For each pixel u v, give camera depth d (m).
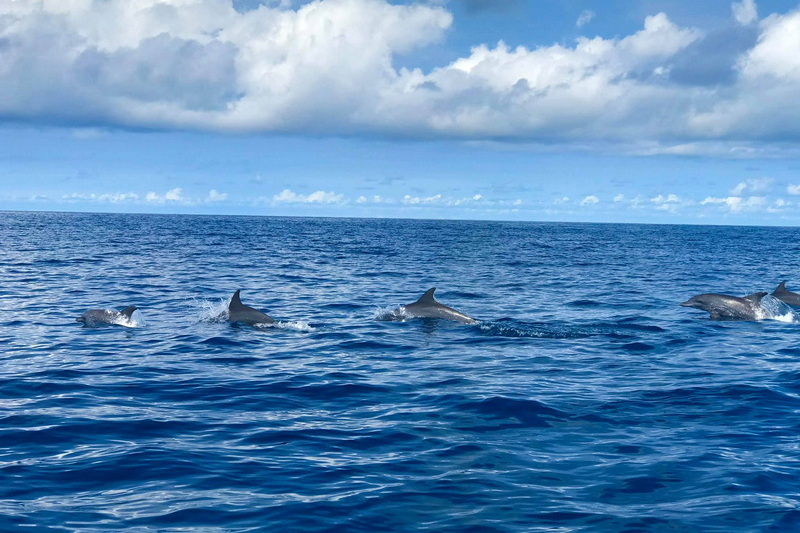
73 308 25.62
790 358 17.48
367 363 16.58
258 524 7.74
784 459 9.88
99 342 19.00
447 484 8.90
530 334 20.70
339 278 39.31
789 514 8.03
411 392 13.74
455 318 23.14
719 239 126.94
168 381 14.53
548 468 9.50
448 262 54.72
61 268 42.25
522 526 7.74
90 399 12.98
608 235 143.50
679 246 93.62
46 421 11.43
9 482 8.78
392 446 10.41
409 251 70.19
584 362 16.80
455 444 10.50
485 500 8.41
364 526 7.73
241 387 14.09
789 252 81.12
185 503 8.27
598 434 11.04
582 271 47.19
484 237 119.44
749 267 53.56
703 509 8.17
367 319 23.78
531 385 14.27
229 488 8.75
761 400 13.09
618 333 21.00
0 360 16.42
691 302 26.48
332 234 118.00
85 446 10.26
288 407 12.66
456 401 12.93
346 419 11.86
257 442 10.57
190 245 72.12
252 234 108.88
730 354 17.95
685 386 14.21
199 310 25.52
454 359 17.12
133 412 12.12
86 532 7.42
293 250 67.44
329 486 8.82
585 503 8.36
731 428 11.40
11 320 22.64
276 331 21.16
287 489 8.73
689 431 11.23
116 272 40.31
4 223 143.38
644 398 13.26
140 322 22.38
